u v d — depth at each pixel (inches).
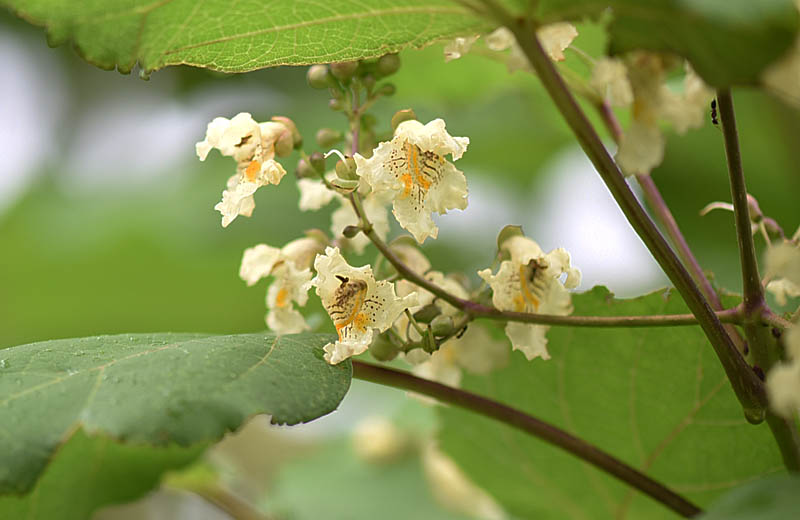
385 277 15.9
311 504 26.2
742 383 14.3
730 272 25.7
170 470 17.4
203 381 13.9
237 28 14.6
